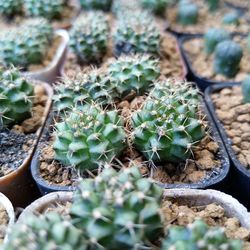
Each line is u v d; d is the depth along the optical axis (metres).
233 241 0.09
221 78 0.20
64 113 0.15
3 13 0.26
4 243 0.10
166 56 0.21
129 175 0.10
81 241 0.09
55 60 0.21
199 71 0.21
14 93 0.15
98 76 0.16
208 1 0.29
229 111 0.17
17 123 0.16
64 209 0.11
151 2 0.26
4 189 0.14
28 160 0.14
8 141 0.15
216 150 0.14
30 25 0.22
